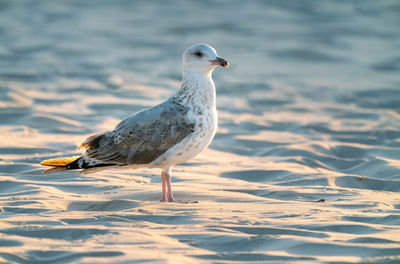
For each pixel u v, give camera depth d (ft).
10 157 40.24
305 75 87.56
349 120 60.03
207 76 31.68
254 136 50.70
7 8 143.84
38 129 49.57
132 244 21.76
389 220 25.73
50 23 128.26
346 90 77.15
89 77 80.02
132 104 61.98
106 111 58.54
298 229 24.00
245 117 60.03
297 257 20.77
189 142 30.86
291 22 133.18
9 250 20.66
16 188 32.24
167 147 30.71
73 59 94.02
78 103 61.82
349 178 35.96
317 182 35.29
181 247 21.59
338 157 44.34
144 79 80.12
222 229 23.91
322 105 68.28
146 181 35.35
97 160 31.32
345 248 21.61
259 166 40.01
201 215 26.45
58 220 24.88
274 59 99.76
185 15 140.26
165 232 23.45
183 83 31.78
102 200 29.96
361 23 132.77
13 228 23.41
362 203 29.27
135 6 151.12
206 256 20.74
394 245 21.80
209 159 42.55
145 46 107.96
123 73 83.92
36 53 98.12
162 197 30.73
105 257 20.24
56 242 21.86
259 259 20.65
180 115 30.86
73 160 31.53
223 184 34.42
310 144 46.83
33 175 35.42
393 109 67.21
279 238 22.61
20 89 66.95
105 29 123.03
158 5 152.66
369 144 49.55
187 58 31.58
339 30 125.49
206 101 31.48
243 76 85.97
